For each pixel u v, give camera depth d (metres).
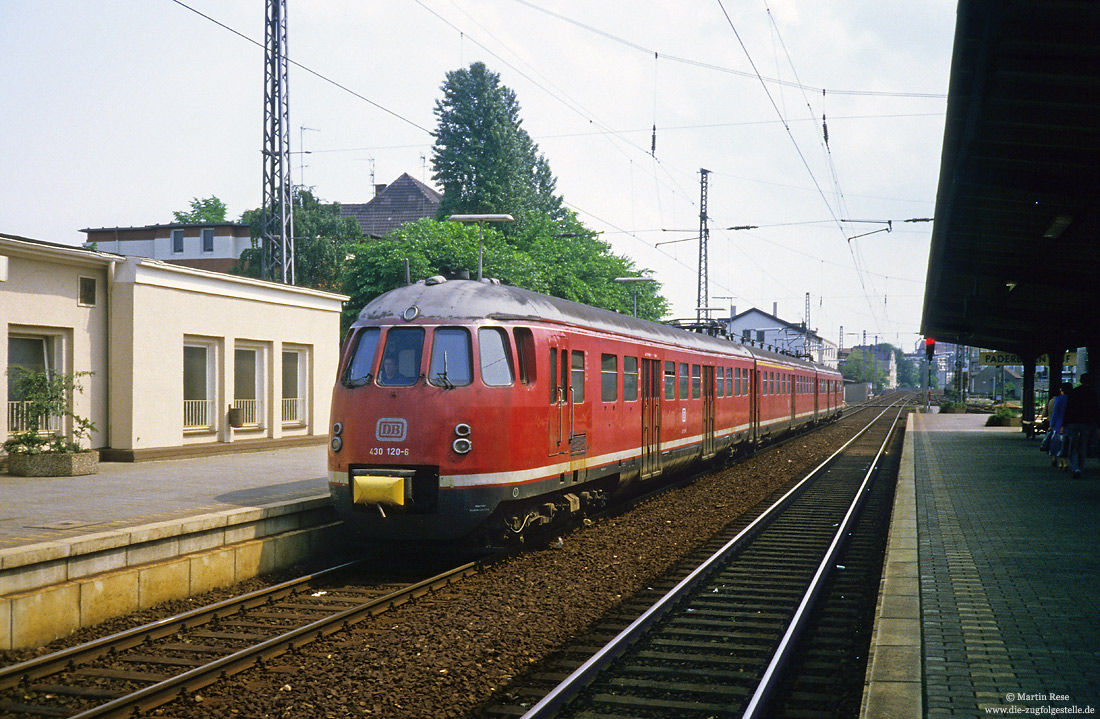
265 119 25.12
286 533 10.77
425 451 10.20
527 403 10.91
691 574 9.76
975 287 22.30
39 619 7.50
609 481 14.40
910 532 11.64
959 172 12.51
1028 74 9.35
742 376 24.61
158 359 17.38
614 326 14.21
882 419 54.16
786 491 18.44
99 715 5.71
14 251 14.73
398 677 6.51
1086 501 14.73
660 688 6.43
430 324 10.73
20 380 14.90
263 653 7.04
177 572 9.03
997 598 8.08
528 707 6.03
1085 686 5.76
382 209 67.94
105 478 13.95
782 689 6.51
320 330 22.78
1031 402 34.06
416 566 10.74
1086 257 17.34
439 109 54.44
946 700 5.51
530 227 53.06
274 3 25.19
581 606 8.74
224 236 49.09
